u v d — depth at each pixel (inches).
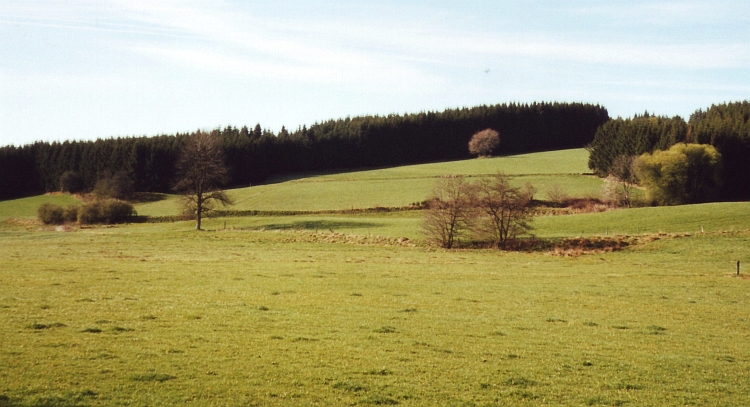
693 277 1841.8
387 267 1959.9
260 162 6323.8
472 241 2832.2
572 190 4658.0
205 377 740.7
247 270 1763.0
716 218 2972.4
